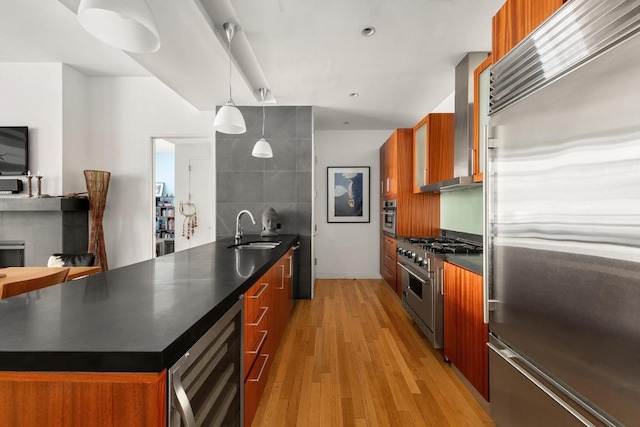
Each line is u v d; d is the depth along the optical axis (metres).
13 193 3.72
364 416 1.78
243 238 3.53
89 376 0.67
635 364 0.83
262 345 1.79
